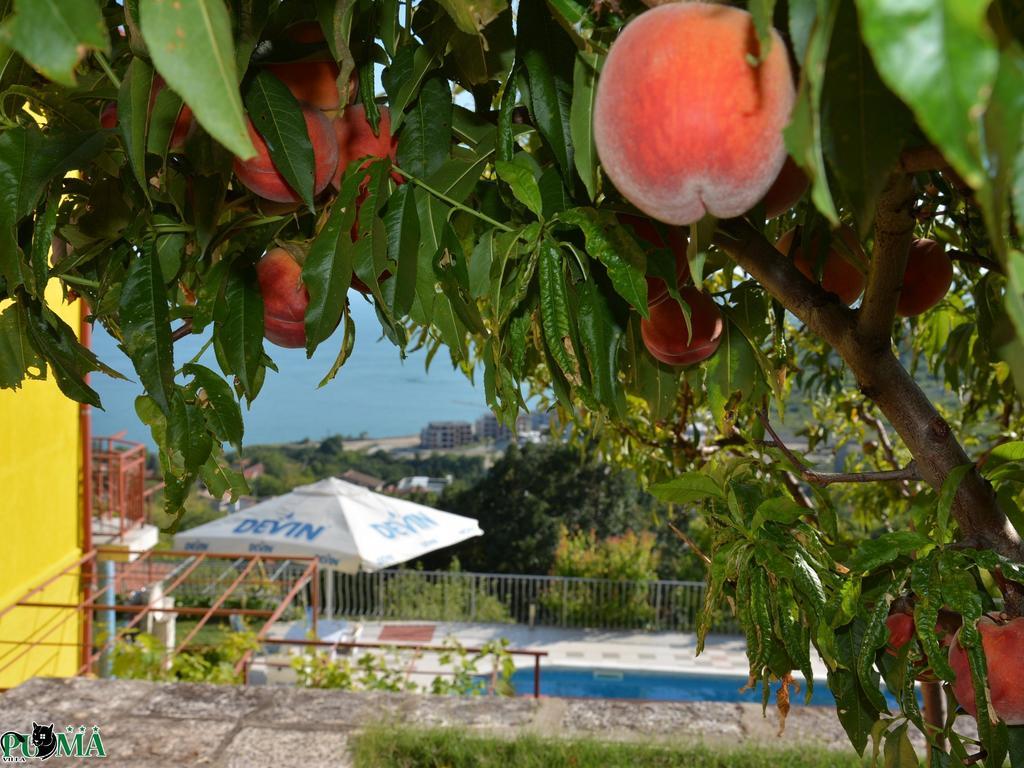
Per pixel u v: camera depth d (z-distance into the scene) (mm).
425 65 917
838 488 3422
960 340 2188
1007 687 907
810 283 1034
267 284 1039
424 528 15234
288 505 15141
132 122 788
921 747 3516
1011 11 535
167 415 961
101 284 1004
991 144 341
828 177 927
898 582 950
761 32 427
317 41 951
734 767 3807
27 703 4383
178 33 437
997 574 995
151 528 10219
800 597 1061
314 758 3928
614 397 899
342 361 1076
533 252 878
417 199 955
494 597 17906
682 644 16375
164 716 4293
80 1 441
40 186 843
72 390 1080
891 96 503
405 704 4504
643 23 613
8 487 7402
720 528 1150
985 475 1016
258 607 13445
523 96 899
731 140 564
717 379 1449
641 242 892
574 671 14984
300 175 887
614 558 18000
